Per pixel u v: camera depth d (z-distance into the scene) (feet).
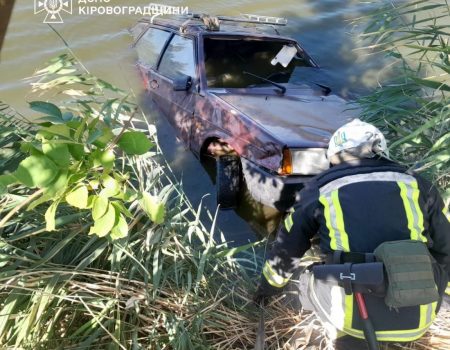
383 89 12.94
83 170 3.62
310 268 7.71
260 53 17.60
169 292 9.27
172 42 18.15
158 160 15.08
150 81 18.25
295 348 8.77
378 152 6.97
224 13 29.40
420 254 6.22
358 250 6.52
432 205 6.89
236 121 13.42
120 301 8.55
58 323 8.36
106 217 3.75
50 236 9.21
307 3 31.89
